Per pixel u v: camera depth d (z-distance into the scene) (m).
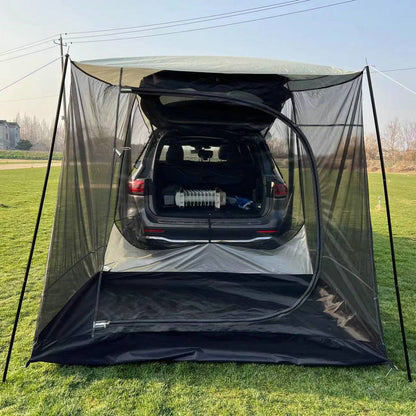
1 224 6.88
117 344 2.48
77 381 2.22
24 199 10.48
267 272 3.29
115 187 3.54
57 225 2.53
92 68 2.68
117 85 3.27
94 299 3.03
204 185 3.84
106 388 2.17
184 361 2.44
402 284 4.09
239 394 2.15
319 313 2.88
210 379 2.28
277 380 2.29
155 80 2.82
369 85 2.36
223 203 3.64
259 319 2.75
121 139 3.63
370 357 2.45
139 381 2.24
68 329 2.58
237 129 3.49
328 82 2.88
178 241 3.26
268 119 3.23
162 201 3.60
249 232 3.30
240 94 2.90
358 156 2.63
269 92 2.92
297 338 2.57
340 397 2.15
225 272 3.27
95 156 2.96
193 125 3.42
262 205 3.46
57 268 2.56
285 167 3.47
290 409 2.04
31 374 2.27
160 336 2.55
